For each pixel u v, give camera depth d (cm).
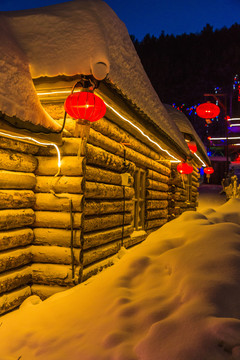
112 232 531
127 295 288
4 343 263
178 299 258
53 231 404
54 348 240
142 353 205
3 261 347
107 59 322
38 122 316
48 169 413
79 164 401
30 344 254
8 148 363
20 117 292
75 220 397
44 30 344
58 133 365
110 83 354
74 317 278
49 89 365
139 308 259
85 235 430
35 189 414
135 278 320
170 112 1105
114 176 534
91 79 337
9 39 328
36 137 335
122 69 380
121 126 569
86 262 428
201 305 233
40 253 403
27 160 396
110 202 521
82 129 351
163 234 450
